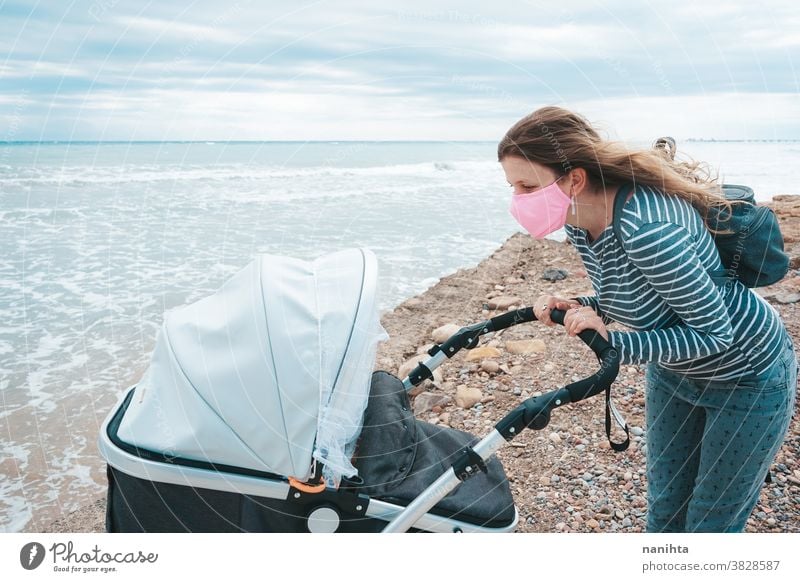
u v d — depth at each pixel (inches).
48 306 228.2
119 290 246.4
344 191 521.0
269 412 69.3
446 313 203.8
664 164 66.3
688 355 65.7
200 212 427.5
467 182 594.2
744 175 613.6
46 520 116.6
